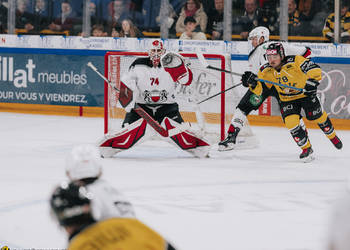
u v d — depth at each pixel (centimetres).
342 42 2416
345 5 2397
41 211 1180
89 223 527
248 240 1008
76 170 623
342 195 474
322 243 988
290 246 976
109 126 2105
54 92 2689
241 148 1958
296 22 2483
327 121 1770
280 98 1753
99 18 2684
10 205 1227
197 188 1388
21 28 2806
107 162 1714
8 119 2550
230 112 2033
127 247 516
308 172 1591
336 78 2348
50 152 1847
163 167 1645
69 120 2542
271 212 1181
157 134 1755
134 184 1426
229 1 2519
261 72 1767
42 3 2764
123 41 2588
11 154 1809
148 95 1741
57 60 2672
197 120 1980
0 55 2755
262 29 1897
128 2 2645
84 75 2641
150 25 2647
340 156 1839
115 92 2109
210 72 2052
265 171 1602
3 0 2803
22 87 2736
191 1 2552
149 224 1095
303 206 1228
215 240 1008
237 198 1295
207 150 1784
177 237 1023
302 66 1692
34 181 1454
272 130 2358
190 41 2539
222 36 2577
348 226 461
